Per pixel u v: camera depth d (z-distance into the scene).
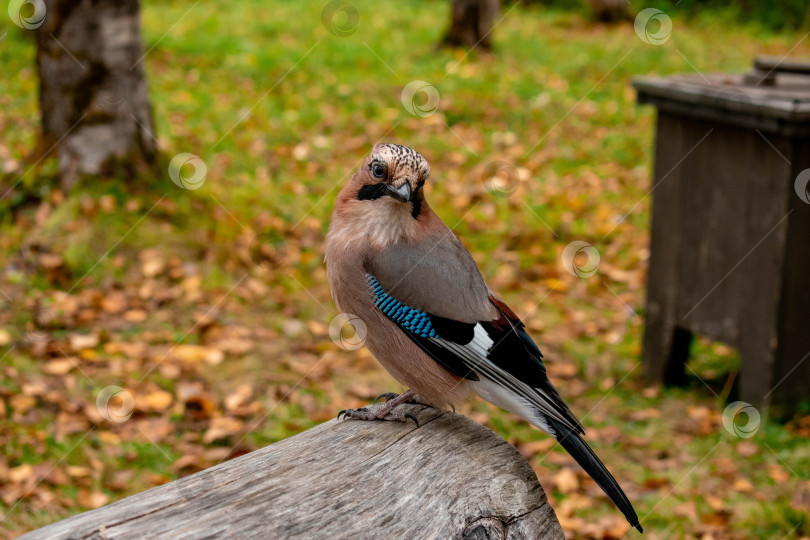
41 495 6.59
